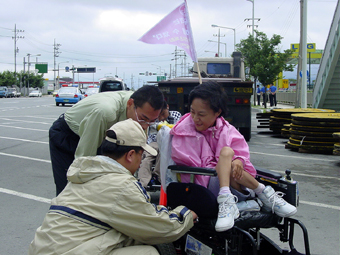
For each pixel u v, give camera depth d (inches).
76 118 131.6
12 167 285.3
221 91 109.9
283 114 461.1
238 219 99.3
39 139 432.1
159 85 370.6
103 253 82.2
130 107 122.8
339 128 334.3
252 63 1119.0
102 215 84.3
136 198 85.3
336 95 599.8
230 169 101.1
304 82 657.0
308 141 343.3
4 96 2284.7
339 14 503.2
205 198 100.2
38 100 1705.2
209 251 100.0
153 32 172.9
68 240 81.4
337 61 534.0
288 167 284.5
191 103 109.0
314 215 181.5
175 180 112.3
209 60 496.7
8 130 515.8
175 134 110.8
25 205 195.5
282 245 147.6
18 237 155.3
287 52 1086.4
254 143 407.2
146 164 181.5
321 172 268.4
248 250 111.5
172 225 90.2
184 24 171.6
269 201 103.9
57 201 87.6
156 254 86.7
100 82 877.8
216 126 110.6
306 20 650.2
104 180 86.4
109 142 91.7
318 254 140.0
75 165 89.7
